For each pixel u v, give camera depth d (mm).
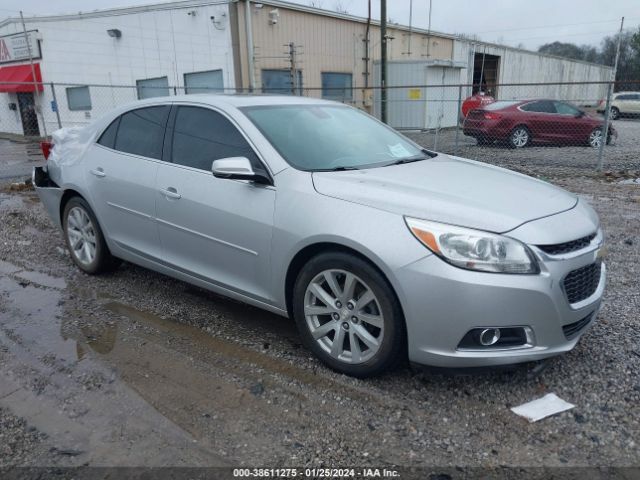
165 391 3074
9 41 24797
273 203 3314
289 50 18609
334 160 3621
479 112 15141
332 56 20484
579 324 3051
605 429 2709
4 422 2803
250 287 3553
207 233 3680
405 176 3414
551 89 38438
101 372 3281
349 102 21703
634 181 9906
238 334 3781
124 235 4402
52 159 5152
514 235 2758
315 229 3076
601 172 10805
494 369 2830
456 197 3043
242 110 3781
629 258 5340
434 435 2680
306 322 3281
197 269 3869
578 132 15164
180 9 18250
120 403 2961
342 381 3156
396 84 22203
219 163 3314
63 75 23156
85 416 2850
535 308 2736
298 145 3635
